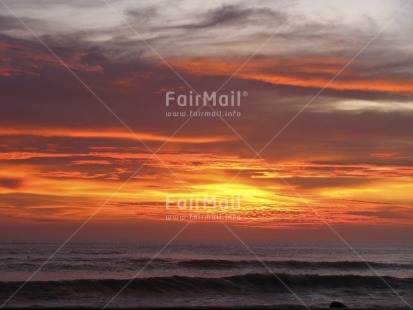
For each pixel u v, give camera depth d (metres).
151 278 29.62
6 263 37.88
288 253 53.69
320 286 31.47
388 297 28.34
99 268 36.28
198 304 24.72
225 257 46.03
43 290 26.92
